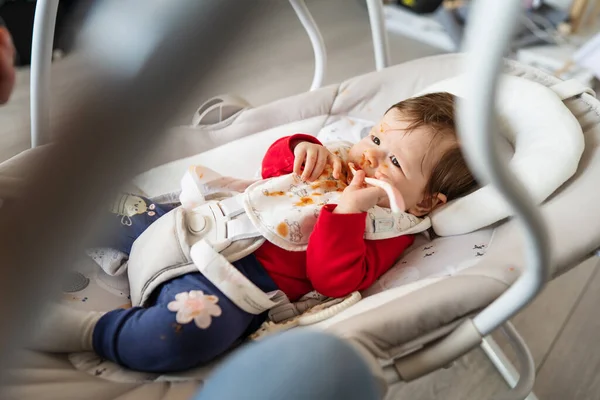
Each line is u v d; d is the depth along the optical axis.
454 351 0.56
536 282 0.48
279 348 0.40
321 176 0.84
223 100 1.06
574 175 0.73
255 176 0.96
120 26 0.27
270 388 0.37
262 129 1.04
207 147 1.01
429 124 0.84
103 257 0.75
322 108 1.04
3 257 0.26
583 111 0.82
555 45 1.90
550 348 1.09
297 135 0.89
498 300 0.53
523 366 0.77
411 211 0.86
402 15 2.20
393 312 0.56
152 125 0.25
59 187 0.25
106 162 0.25
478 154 0.32
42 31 0.73
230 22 0.26
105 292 0.75
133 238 0.77
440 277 0.70
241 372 0.38
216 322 0.63
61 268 0.27
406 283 0.75
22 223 0.26
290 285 0.77
